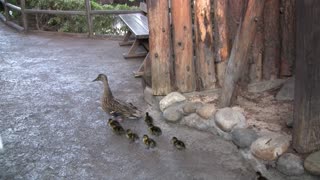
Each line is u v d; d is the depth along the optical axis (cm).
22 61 494
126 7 636
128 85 394
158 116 321
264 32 323
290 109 295
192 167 247
